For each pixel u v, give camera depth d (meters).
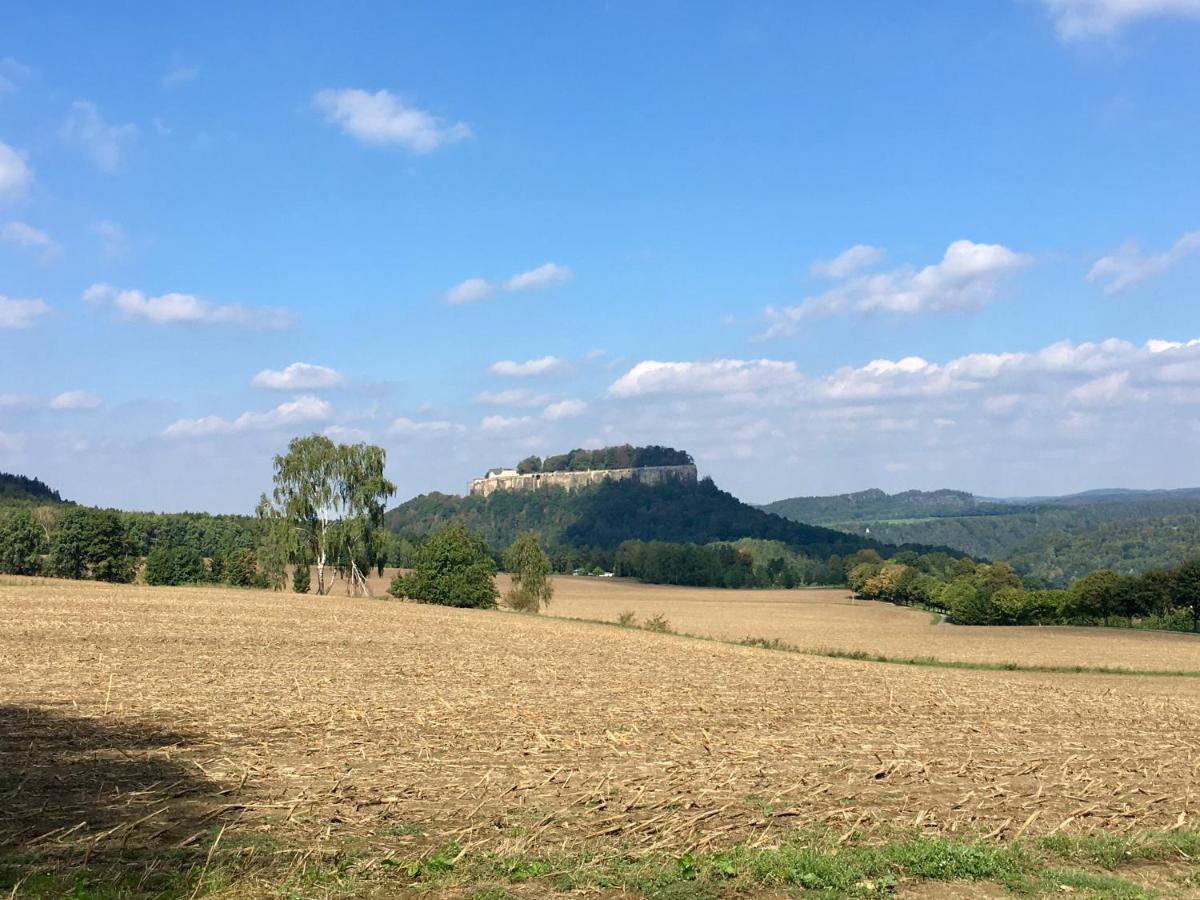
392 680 32.16
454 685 31.41
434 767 16.88
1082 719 30.09
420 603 87.06
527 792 14.93
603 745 20.28
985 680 45.09
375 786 14.90
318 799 13.83
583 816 13.38
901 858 11.28
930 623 108.44
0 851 10.59
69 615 54.34
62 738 18.33
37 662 32.88
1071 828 13.94
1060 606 109.88
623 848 11.62
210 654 38.34
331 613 67.06
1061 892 10.52
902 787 16.88
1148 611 105.75
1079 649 75.75
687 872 10.54
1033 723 28.39
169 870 10.09
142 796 13.61
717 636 78.00
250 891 9.55
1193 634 94.69
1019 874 11.08
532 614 86.19
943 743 23.03
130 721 20.77
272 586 106.38
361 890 9.80
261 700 25.38
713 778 16.78
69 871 9.90
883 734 24.33
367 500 97.06
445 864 10.60
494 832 12.29
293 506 94.94
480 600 86.50
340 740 19.45
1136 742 24.92
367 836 11.83
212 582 115.12
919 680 42.50
